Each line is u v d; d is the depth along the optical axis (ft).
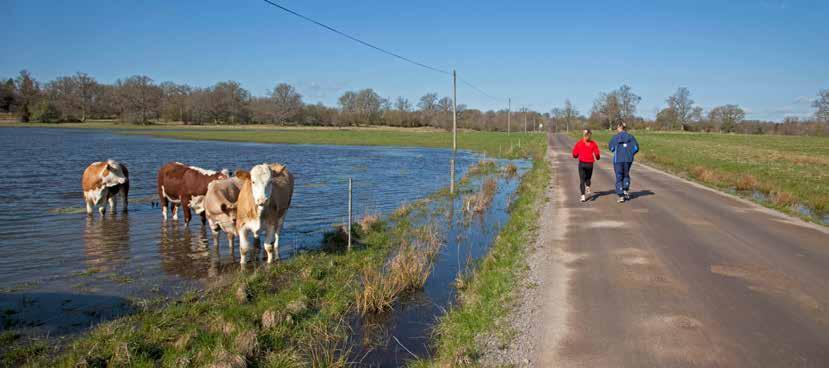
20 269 28.37
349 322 21.66
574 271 25.02
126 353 17.43
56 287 25.50
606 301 20.80
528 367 15.62
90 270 28.37
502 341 17.62
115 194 45.14
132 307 22.97
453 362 16.05
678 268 24.98
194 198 39.45
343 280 26.37
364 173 86.07
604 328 18.17
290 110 413.59
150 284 26.23
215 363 16.53
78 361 17.06
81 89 377.09
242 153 129.49
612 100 429.79
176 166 41.47
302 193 60.54
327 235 36.73
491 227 40.78
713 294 21.22
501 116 447.42
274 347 18.74
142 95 376.27
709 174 68.59
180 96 403.54
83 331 20.38
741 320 18.52
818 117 329.72
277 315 20.72
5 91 343.05
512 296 21.97
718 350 16.22
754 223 35.81
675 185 58.18
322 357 18.08
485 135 290.76
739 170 81.25
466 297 23.40
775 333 17.39
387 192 62.54
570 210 42.29
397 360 18.12
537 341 17.38
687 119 419.54
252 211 28.73
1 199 52.16
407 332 20.62
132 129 293.02
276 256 31.27
